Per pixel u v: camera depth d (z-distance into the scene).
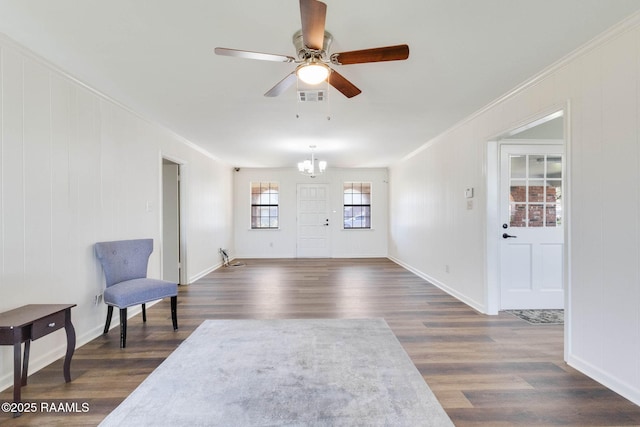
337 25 1.94
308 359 2.27
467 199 3.95
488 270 3.55
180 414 1.64
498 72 2.59
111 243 3.02
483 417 1.80
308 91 2.94
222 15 1.84
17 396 1.79
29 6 1.75
